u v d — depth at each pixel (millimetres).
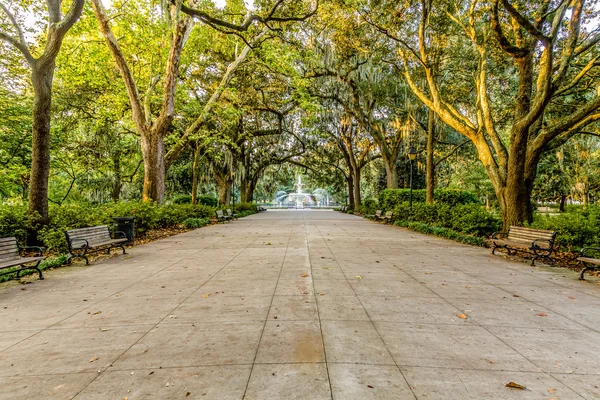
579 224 8273
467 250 9461
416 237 12672
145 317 4066
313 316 4078
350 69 21984
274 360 2965
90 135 23391
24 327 3766
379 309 4352
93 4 13586
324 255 8492
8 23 12836
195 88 23703
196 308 4391
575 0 8859
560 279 6090
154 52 17125
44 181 9344
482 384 2602
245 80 23297
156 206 14609
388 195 24688
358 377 2689
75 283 5742
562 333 3627
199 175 31469
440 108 12891
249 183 39344
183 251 9195
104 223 10328
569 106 14852
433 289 5336
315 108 18844
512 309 4402
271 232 14492
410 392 2480
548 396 2447
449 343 3348
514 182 10359
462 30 15250
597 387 2574
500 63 14383
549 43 8672
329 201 77625
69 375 2732
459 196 22188
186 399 2383
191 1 14680
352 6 12766
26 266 6773
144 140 15625
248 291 5180
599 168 23812
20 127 16812
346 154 35719
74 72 16797
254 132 29188
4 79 15859
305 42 21953
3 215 8570
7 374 2754
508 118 18562
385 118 27359
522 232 8594
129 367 2857
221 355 3062
